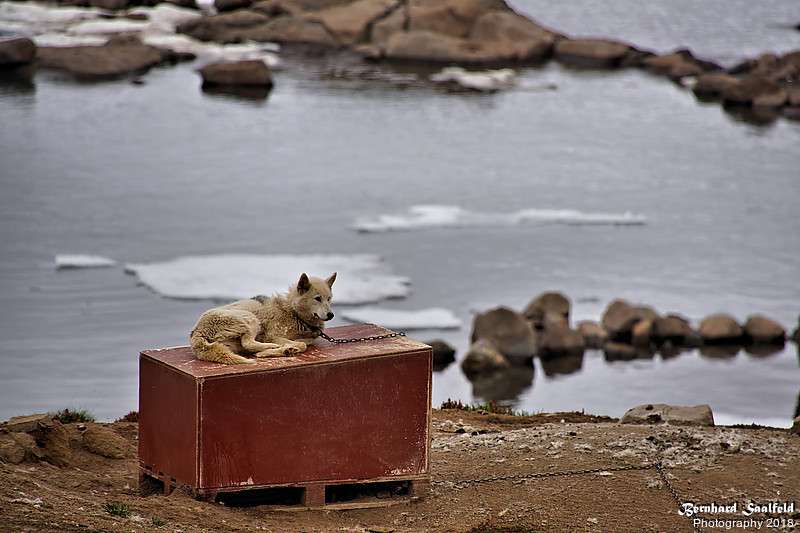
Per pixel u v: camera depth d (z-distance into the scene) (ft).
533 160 375.86
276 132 402.93
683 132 430.61
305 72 512.63
